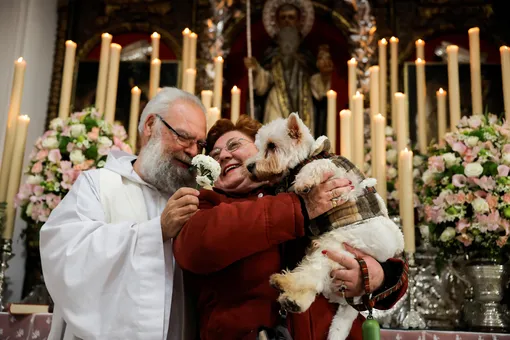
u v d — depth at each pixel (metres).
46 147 3.82
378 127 3.78
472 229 3.35
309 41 5.67
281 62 5.38
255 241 2.19
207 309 2.40
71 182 3.71
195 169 2.72
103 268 2.35
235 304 2.31
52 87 5.57
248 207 2.24
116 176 2.80
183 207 2.35
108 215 2.68
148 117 2.92
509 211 3.28
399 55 5.59
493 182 3.35
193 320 2.60
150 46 5.82
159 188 2.84
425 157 4.03
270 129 2.50
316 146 2.44
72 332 2.43
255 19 5.72
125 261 2.38
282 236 2.21
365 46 5.39
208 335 2.32
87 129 3.92
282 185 2.48
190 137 2.83
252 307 2.26
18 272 4.50
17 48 5.05
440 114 4.51
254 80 5.25
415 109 5.40
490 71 5.48
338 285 2.21
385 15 5.74
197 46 5.66
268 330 2.21
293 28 5.56
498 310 3.41
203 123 2.93
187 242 2.24
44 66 5.49
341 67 5.66
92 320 2.31
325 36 5.68
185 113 2.87
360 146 3.94
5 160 3.73
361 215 2.28
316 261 2.20
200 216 2.28
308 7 5.64
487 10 5.69
